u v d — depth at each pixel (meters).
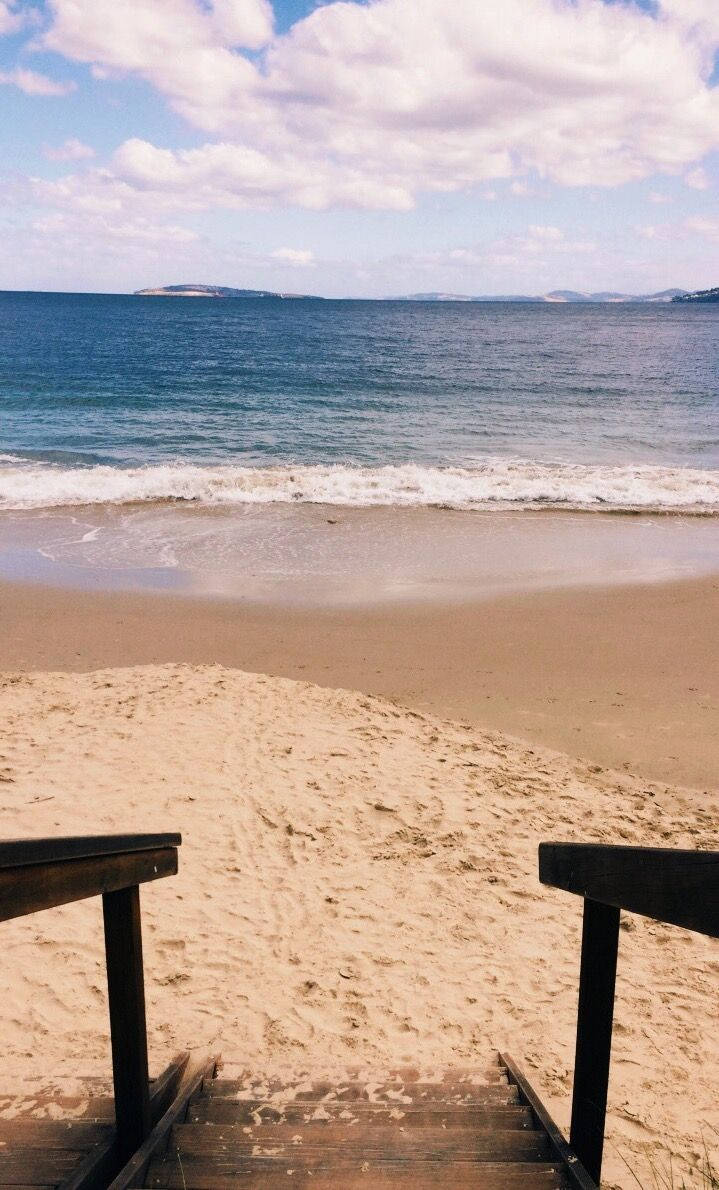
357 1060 3.71
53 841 1.75
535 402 34.66
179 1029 3.85
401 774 6.91
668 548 15.22
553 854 2.43
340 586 12.97
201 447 24.19
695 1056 3.77
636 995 4.25
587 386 40.28
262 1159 2.35
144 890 5.13
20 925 4.69
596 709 8.79
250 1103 2.81
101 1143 2.31
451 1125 2.69
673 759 7.67
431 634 11.04
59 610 11.62
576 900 5.22
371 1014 4.07
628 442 26.11
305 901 5.09
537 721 8.50
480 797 6.59
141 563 13.88
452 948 4.67
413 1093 3.02
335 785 6.63
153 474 19.94
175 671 9.24
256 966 4.43
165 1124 2.49
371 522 16.80
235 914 4.92
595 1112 2.33
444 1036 3.91
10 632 10.77
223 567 13.79
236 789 6.47
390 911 5.02
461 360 53.91
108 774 6.62
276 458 22.81
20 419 28.42
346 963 4.49
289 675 9.70
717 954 4.67
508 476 20.70
